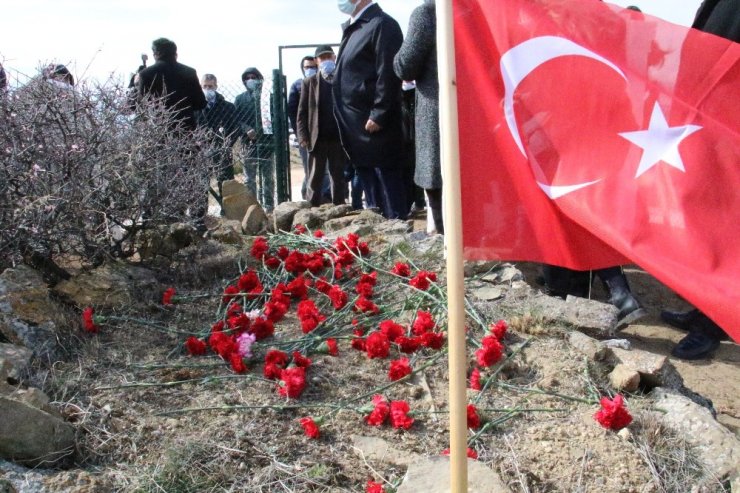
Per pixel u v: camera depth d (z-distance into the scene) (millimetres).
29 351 2963
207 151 4930
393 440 2703
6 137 3660
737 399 3672
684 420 2865
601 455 2641
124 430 2613
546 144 2369
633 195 2283
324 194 8984
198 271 4340
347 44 6188
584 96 2334
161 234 4516
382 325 3396
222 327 3508
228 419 2738
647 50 2311
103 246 4043
